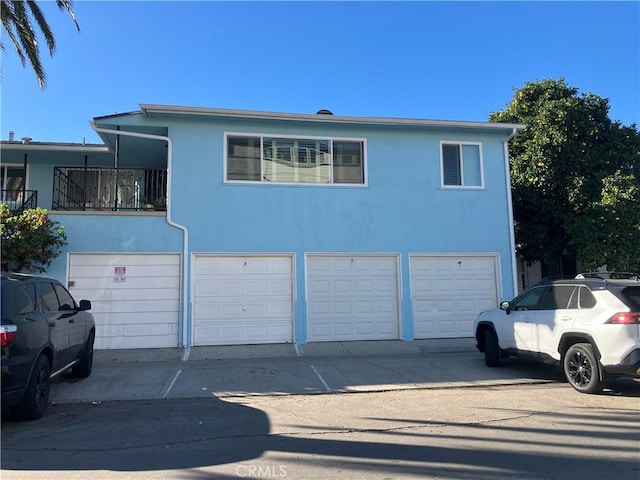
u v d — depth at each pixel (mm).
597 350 7750
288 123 13477
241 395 8172
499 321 10094
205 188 12922
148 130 13297
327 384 8898
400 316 13625
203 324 12664
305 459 5020
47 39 12852
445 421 6422
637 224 14852
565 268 18375
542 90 17266
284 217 13258
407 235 13891
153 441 5703
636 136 16484
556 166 16062
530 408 7094
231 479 4512
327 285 13438
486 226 14375
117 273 12406
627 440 5543
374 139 14047
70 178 13648
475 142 14625
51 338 6926
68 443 5625
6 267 11156
